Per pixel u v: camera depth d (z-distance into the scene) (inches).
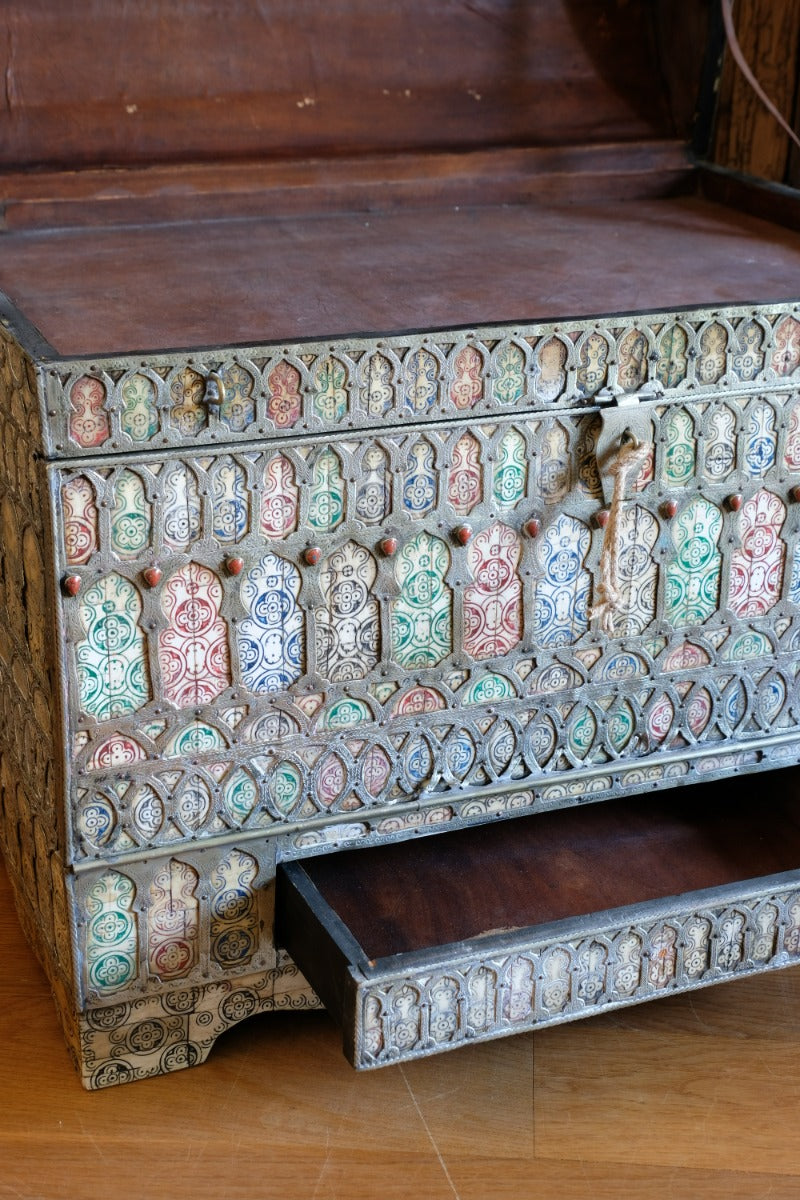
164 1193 58.5
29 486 56.3
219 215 78.6
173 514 56.6
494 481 61.3
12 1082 64.3
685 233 77.8
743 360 63.5
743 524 66.7
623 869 71.0
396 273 68.3
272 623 59.9
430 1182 59.3
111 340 56.4
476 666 64.2
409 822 66.1
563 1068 65.7
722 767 71.6
